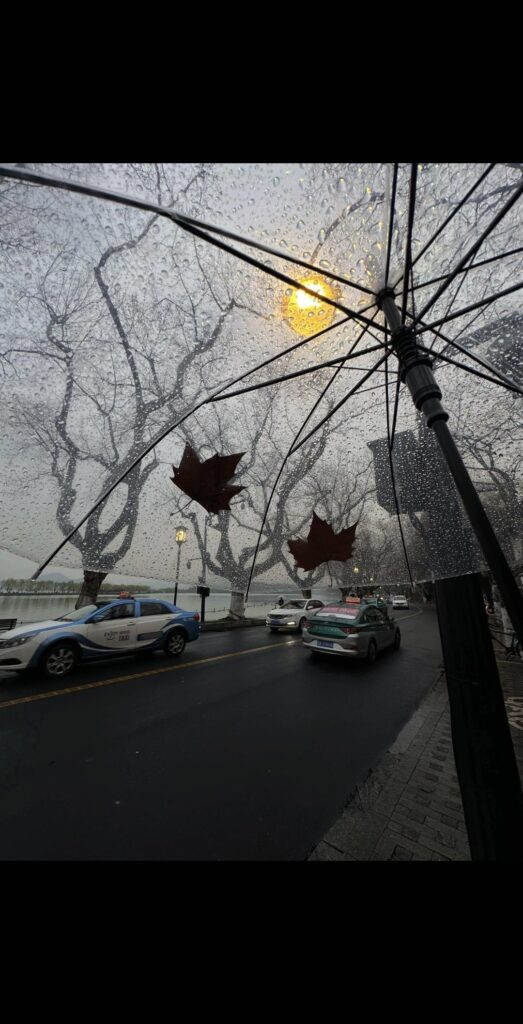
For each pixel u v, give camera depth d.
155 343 0.86
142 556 0.91
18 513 0.78
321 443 1.25
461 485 0.69
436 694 5.13
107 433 0.84
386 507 1.26
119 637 6.49
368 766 3.11
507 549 1.16
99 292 0.79
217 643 9.23
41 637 5.73
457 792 2.65
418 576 1.24
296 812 2.48
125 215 0.79
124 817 2.45
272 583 1.14
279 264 0.92
